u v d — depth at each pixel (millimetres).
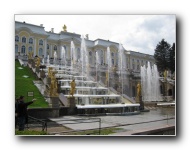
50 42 57469
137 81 46406
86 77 35344
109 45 57875
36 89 22828
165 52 51031
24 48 52281
